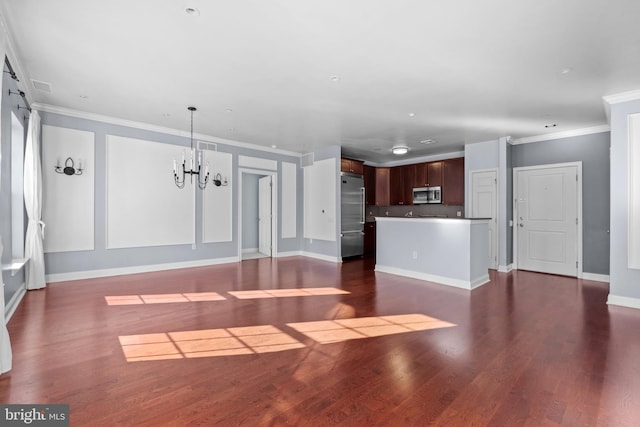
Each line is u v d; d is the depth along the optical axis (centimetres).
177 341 269
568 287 464
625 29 242
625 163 370
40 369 221
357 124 516
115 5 220
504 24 239
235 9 224
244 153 672
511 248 612
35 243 419
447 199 722
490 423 168
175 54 291
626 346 261
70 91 384
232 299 394
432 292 431
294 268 602
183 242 589
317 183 736
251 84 358
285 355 245
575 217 538
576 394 194
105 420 169
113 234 510
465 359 239
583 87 357
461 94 383
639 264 361
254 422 169
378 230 582
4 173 318
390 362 235
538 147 579
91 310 345
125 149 518
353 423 168
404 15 230
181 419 170
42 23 242
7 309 318
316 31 251
